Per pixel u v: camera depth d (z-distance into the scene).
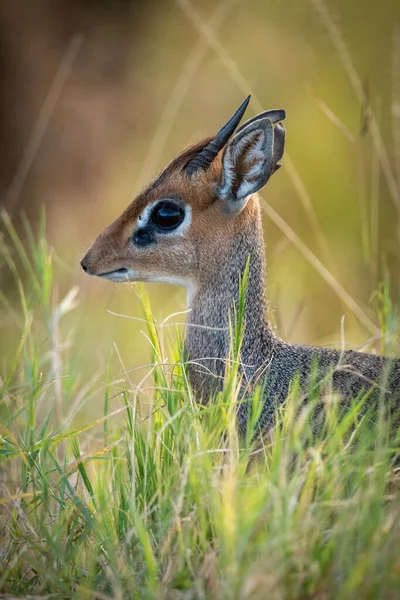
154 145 20.75
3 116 22.38
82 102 23.39
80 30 24.62
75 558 7.76
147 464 8.12
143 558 7.46
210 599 6.68
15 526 8.08
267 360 9.22
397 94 17.73
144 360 13.95
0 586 7.49
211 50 22.98
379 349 10.67
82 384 13.18
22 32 23.44
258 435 8.80
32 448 8.20
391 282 15.77
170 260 9.50
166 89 24.30
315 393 8.59
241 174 9.23
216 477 7.42
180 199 9.38
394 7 20.91
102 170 22.48
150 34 25.20
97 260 9.57
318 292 16.78
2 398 9.51
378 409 8.41
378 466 7.43
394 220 17.83
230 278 9.44
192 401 8.62
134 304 15.75
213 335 9.46
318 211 18.58
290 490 7.09
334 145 19.33
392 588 6.45
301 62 21.98
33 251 11.02
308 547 6.82
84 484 8.99
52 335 10.76
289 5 22.75
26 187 21.45
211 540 7.53
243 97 22.19
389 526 6.98
